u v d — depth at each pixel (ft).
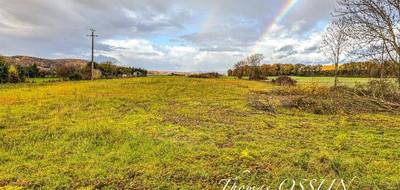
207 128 42.91
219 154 29.27
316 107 60.34
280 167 25.63
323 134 39.83
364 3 59.47
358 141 35.78
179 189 21.52
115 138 34.81
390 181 22.90
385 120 51.49
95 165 26.04
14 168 25.31
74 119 48.06
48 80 190.19
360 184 22.47
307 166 25.91
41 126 41.68
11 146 32.27
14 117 48.62
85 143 32.68
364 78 76.79
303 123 47.98
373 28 59.88
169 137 36.86
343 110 60.75
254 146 32.73
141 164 26.27
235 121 49.32
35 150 30.68
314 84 104.99
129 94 89.66
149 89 108.37
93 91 96.53
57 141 33.86
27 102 68.33
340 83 90.68
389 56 61.41
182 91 105.70
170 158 27.99
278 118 52.90
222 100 81.30
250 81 196.24
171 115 54.44
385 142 35.50
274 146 33.01
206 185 22.17
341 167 25.68
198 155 28.86
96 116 51.65
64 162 27.07
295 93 97.66
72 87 112.16
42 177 23.31
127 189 21.43
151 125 43.93
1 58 181.27
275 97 88.84
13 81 171.22
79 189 21.25
